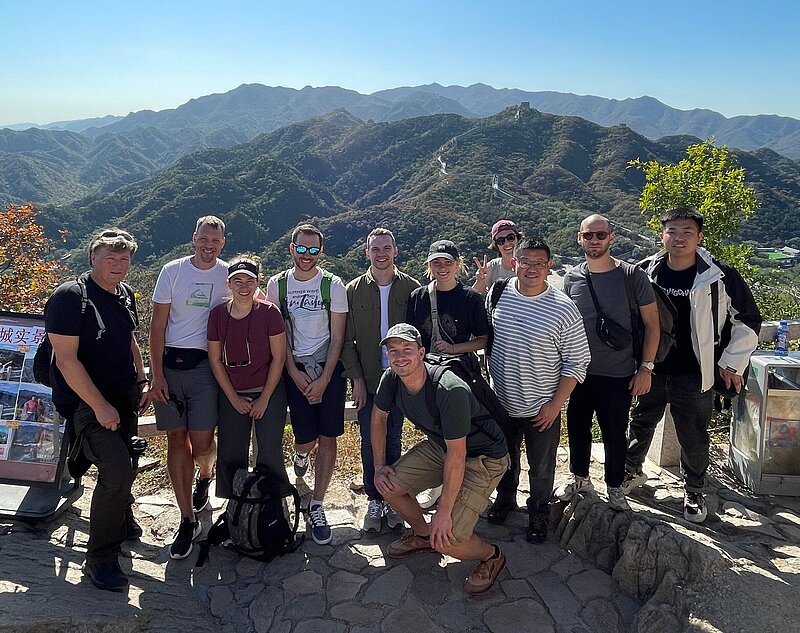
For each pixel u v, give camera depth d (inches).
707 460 121.2
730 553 107.1
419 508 117.9
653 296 114.0
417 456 115.8
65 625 91.8
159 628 100.4
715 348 120.4
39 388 125.0
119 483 104.3
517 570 115.0
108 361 107.0
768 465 131.2
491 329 120.3
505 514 131.0
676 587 101.3
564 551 121.4
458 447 103.8
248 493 119.9
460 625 101.3
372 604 106.6
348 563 118.8
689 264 120.5
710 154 342.6
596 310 118.0
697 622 93.9
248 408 122.4
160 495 151.3
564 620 102.6
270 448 125.6
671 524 117.0
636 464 134.4
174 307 121.7
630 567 108.7
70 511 130.1
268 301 128.2
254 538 117.1
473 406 108.1
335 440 131.6
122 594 106.3
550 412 113.3
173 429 121.6
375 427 116.8
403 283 132.3
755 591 97.3
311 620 103.2
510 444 125.5
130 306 112.7
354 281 132.9
